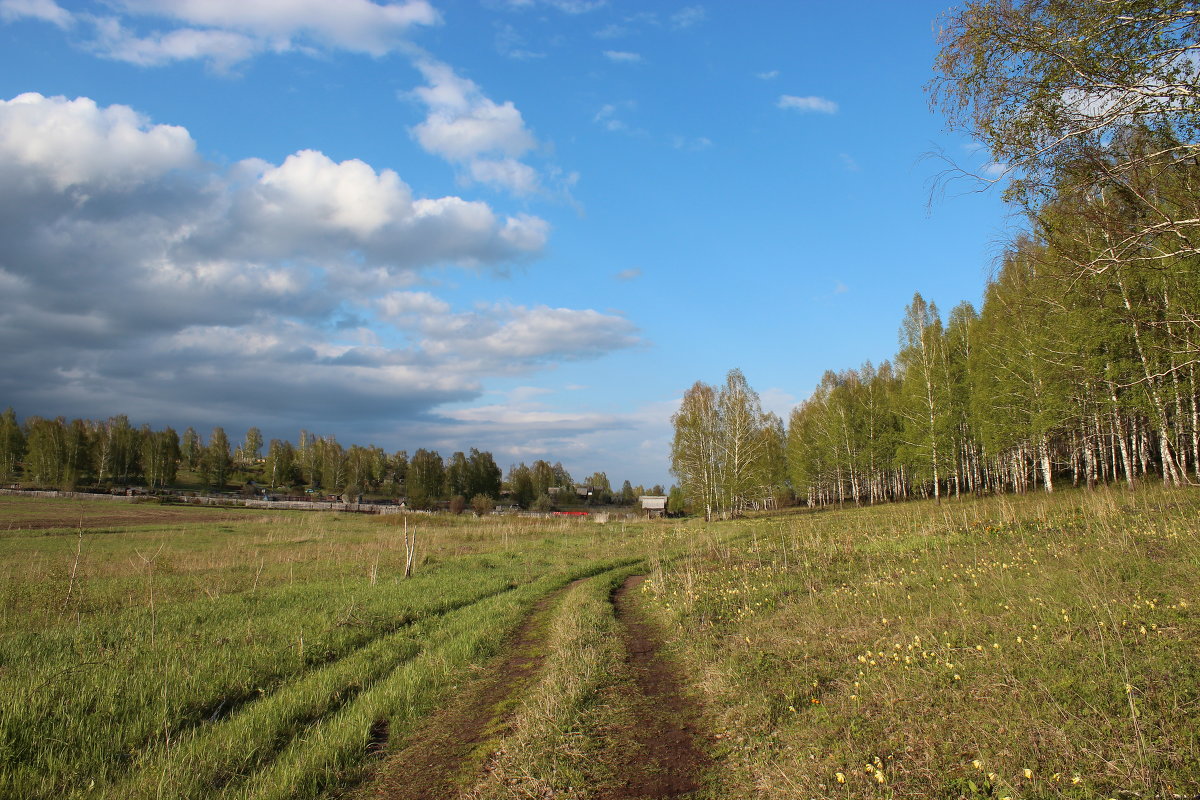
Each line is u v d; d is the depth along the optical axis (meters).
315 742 6.67
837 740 5.50
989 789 4.37
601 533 37.56
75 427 85.06
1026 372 30.81
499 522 49.38
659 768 5.72
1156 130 7.29
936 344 41.44
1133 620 7.12
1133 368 21.30
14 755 6.17
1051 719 5.10
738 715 6.56
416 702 7.98
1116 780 4.17
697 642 9.62
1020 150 8.05
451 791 5.63
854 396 54.25
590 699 7.52
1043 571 10.16
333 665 9.55
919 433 41.72
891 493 63.47
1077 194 7.91
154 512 54.81
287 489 109.38
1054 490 34.59
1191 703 5.04
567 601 13.91
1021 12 7.55
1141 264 7.84
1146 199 7.21
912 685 6.37
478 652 10.15
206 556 23.31
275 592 15.53
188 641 10.42
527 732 6.53
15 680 8.11
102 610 13.37
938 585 10.99
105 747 6.56
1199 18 6.60
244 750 6.46
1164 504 17.45
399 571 19.98
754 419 51.31
